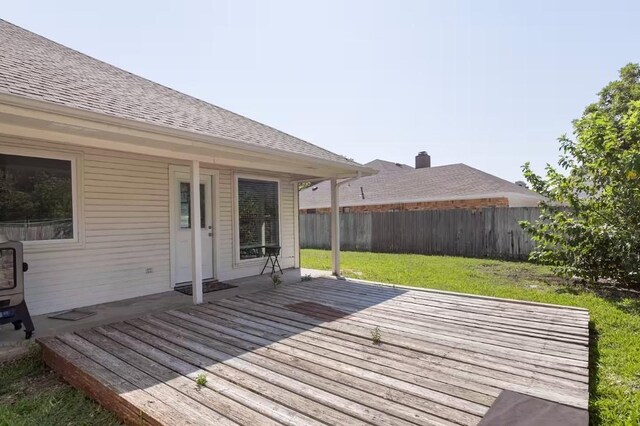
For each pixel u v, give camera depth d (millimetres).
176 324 4035
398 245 12805
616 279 6516
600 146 6125
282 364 2910
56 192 4801
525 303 4973
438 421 2074
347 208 16609
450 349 3248
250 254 7488
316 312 4531
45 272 4680
